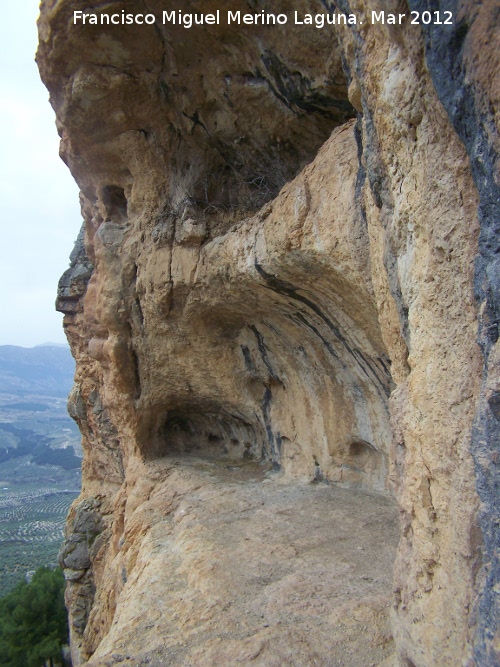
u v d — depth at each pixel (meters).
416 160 2.84
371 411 6.75
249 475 8.77
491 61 2.08
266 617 4.23
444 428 2.64
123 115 7.64
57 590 15.71
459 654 2.45
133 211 9.05
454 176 2.52
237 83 6.64
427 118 2.70
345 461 7.40
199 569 5.30
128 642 4.34
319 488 7.45
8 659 13.66
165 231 8.35
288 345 7.57
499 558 2.12
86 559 12.26
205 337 8.88
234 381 9.14
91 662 3.98
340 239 4.64
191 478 8.66
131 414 9.93
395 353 3.66
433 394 2.74
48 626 14.62
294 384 8.09
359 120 3.95
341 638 3.78
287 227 5.28
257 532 6.05
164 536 6.81
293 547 5.51
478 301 2.34
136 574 6.15
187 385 9.66
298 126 6.78
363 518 6.19
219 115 7.27
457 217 2.51
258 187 7.90
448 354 2.62
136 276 9.03
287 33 5.59
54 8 6.21
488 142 2.17
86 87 7.14
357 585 4.55
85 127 7.95
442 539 2.69
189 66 6.77
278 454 8.80
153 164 8.34
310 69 5.83
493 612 2.12
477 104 2.20
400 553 3.22
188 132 7.80
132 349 9.62
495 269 2.17
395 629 3.21
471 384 2.44
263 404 9.09
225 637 4.05
